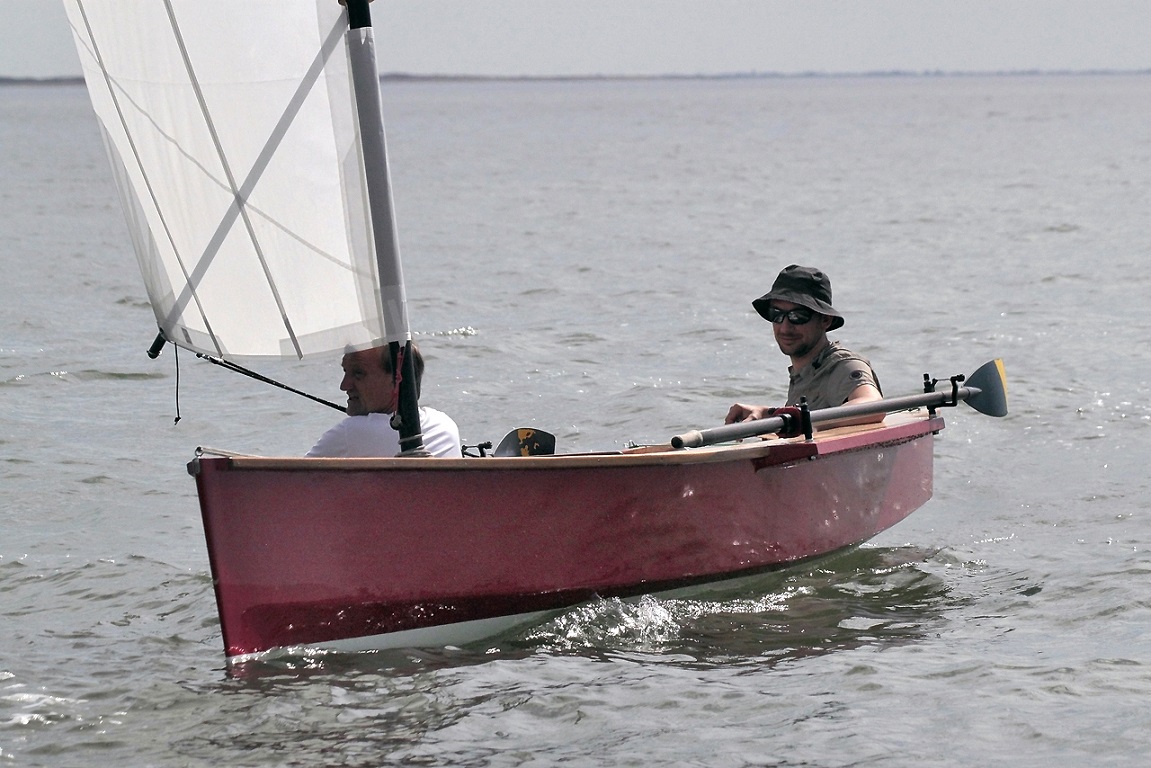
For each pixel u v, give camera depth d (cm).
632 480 1886
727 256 6700
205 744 1512
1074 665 1705
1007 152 16800
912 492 2425
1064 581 2083
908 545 2342
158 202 1731
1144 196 9706
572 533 1852
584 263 6481
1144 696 1598
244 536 1622
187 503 2606
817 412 2031
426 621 1762
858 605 2016
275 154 1653
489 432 3206
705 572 2012
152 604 2045
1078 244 6794
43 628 1936
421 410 1898
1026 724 1530
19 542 2350
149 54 1666
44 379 3709
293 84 1641
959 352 4056
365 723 1557
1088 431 3061
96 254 6862
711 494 1983
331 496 1667
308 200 1667
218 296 1725
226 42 1631
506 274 6081
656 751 1482
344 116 1659
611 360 4034
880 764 1442
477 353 4144
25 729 1559
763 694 1641
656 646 1823
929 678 1681
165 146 1695
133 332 4538
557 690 1653
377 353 1825
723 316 4797
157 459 2933
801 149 18550
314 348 1706
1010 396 3394
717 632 1886
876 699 1617
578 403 3475
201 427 3241
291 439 3150
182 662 1783
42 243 7344
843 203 9750
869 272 5969
